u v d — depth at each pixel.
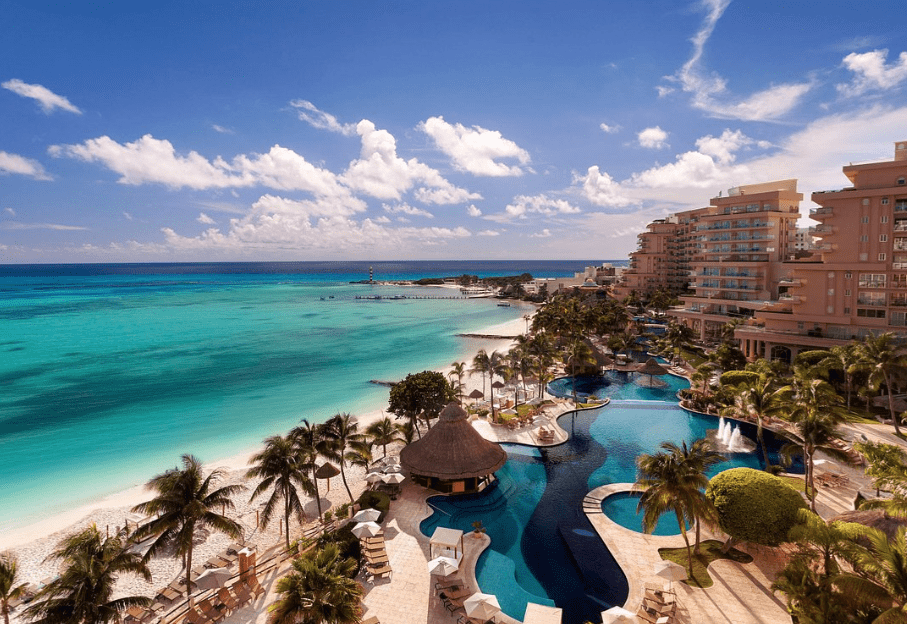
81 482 44.59
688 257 154.75
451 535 29.56
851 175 68.88
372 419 62.19
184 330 140.00
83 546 21.81
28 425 60.19
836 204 68.94
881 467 29.05
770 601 25.12
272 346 116.44
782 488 28.38
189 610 25.12
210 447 53.41
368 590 27.03
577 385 74.50
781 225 95.44
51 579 29.59
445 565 26.00
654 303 132.75
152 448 52.97
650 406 61.94
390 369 91.94
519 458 46.41
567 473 43.03
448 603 25.42
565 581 28.12
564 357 80.06
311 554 28.45
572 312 114.75
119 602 20.39
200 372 88.94
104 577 20.42
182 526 27.03
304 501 40.53
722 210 101.56
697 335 104.94
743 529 27.48
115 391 75.81
